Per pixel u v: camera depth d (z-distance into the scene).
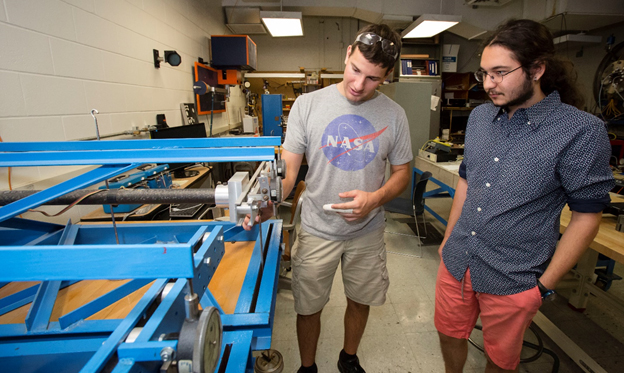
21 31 1.34
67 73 1.60
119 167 0.68
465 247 1.12
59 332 0.68
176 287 0.58
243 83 5.80
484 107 1.12
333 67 6.29
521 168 0.93
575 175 0.86
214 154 0.69
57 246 0.44
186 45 3.31
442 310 1.24
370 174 1.20
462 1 5.00
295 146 1.19
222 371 0.66
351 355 1.46
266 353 1.42
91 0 1.78
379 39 0.94
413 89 3.74
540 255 0.97
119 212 1.58
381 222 1.29
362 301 1.33
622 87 3.91
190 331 0.48
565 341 1.53
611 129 4.36
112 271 0.45
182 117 3.13
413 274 2.42
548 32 0.87
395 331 1.82
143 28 2.38
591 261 1.85
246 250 1.15
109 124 1.96
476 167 1.07
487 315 1.08
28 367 0.63
